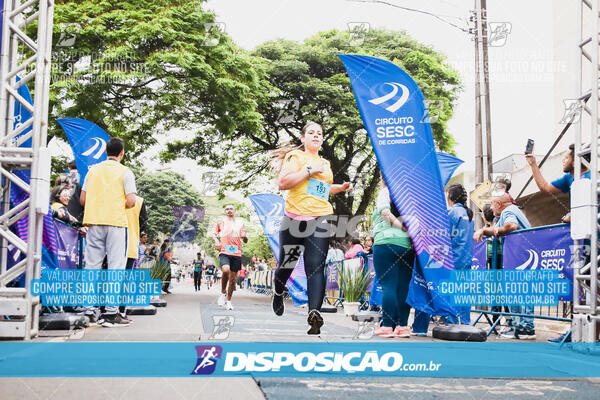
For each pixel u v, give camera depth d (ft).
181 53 37.86
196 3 39.86
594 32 13.78
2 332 11.92
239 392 6.87
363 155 59.52
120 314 15.83
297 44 58.65
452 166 19.43
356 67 15.83
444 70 57.26
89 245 15.46
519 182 41.04
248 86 43.42
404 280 14.83
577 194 13.39
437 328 14.49
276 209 31.86
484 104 34.19
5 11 13.09
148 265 29.84
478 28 33.99
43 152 12.78
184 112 40.22
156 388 6.97
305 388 7.18
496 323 16.52
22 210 13.30
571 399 6.85
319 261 13.34
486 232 16.87
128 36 37.22
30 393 6.56
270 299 41.83
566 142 36.60
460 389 7.33
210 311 22.88
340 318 22.67
